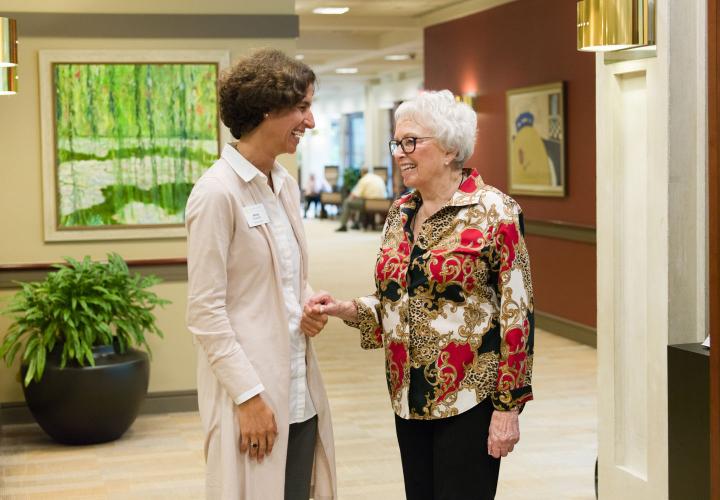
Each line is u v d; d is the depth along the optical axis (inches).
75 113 245.4
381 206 832.9
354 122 1082.1
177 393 252.4
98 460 210.1
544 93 375.2
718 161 107.7
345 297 457.4
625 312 142.3
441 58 486.9
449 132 102.6
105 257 249.3
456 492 104.3
